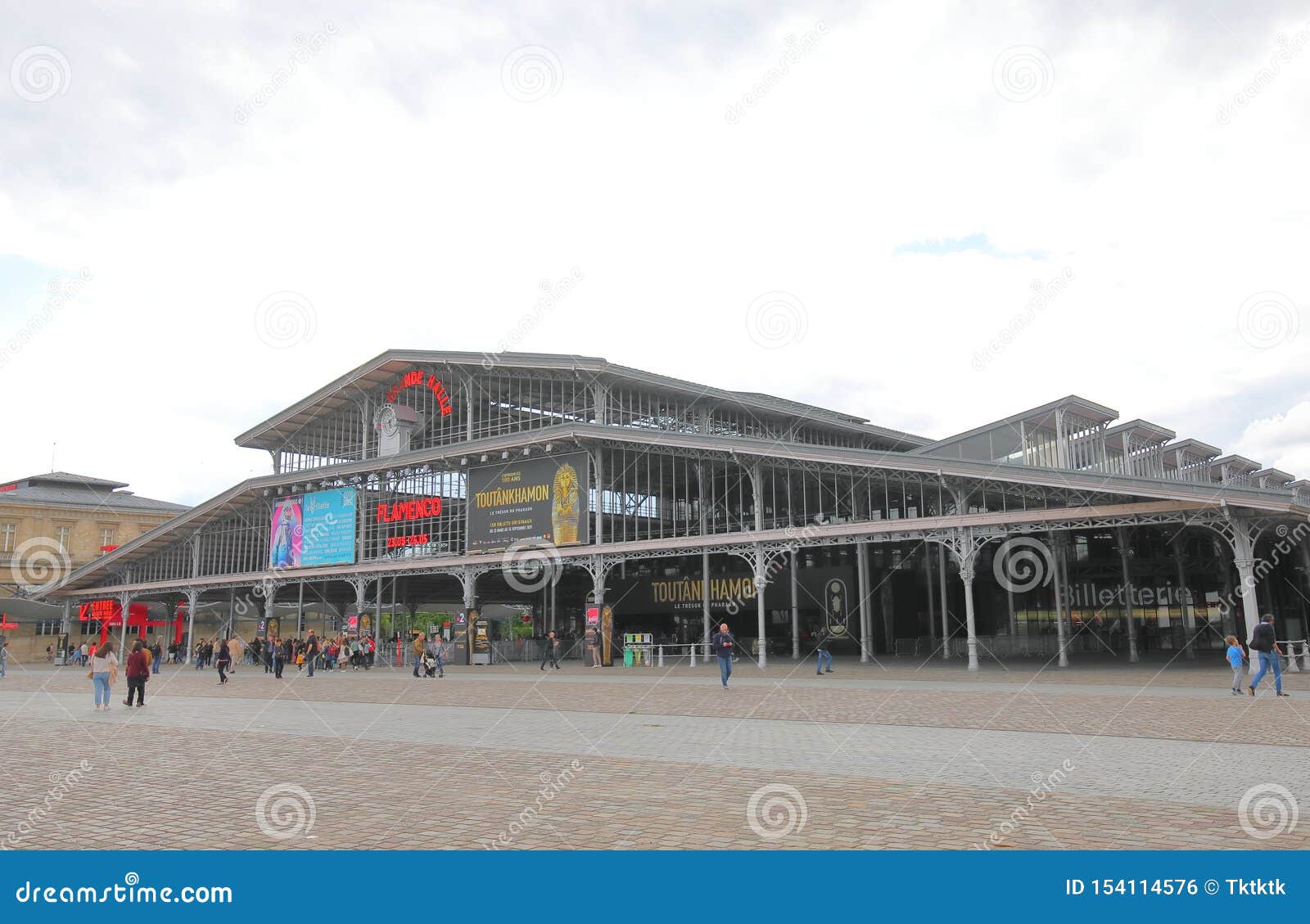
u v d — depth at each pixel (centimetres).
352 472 4938
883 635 4438
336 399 5225
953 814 856
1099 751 1225
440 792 998
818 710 1850
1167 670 2912
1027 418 4038
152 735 1592
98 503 7200
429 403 5000
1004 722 1585
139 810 920
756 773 1089
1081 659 3738
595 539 3981
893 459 3183
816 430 5491
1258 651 1994
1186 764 1112
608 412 4356
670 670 3469
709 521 4556
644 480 4350
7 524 6844
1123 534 3528
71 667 5559
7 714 2034
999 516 2953
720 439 3600
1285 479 5444
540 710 1980
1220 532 2728
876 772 1091
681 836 791
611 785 1026
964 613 4759
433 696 2464
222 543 5650
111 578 6191
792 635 4559
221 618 6569
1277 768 1071
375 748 1370
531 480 4262
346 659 4172
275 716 1934
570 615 5666
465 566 4391
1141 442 4494
